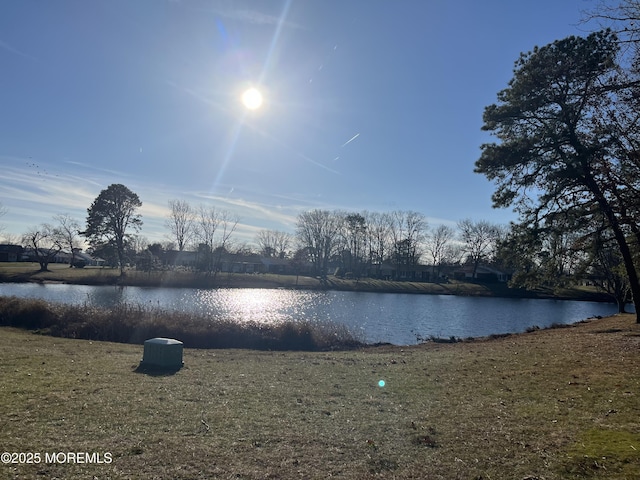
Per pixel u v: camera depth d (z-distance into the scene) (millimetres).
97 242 73812
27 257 94312
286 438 6496
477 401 8984
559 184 19906
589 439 6465
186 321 22125
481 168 22328
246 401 8570
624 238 20406
